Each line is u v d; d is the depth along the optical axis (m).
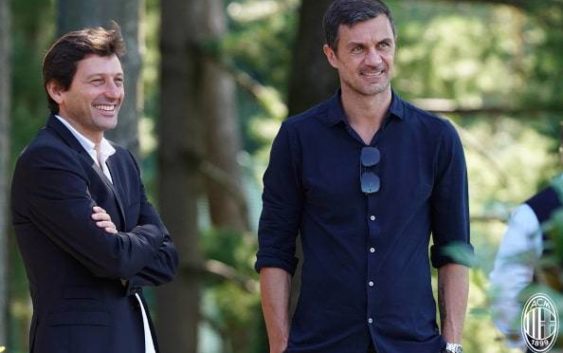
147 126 60.62
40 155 13.80
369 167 14.09
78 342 13.59
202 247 49.28
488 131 47.22
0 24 32.66
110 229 13.77
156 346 14.48
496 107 40.22
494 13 49.81
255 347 41.12
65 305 13.72
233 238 50.12
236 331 52.41
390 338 14.01
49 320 13.71
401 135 14.22
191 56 47.78
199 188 53.66
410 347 14.02
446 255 14.38
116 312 13.91
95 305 13.77
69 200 13.71
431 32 48.03
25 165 13.86
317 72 30.62
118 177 14.59
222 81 54.19
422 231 14.24
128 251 13.88
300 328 14.34
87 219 13.66
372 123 14.27
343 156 14.20
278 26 48.06
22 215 13.96
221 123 54.28
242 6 52.53
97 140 14.39
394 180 14.10
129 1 24.52
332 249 14.12
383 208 14.05
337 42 14.12
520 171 43.12
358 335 14.03
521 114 39.94
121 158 14.79
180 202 48.38
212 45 47.41
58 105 14.31
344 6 14.10
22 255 14.11
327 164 14.21
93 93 14.07
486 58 48.50
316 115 14.41
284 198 14.48
